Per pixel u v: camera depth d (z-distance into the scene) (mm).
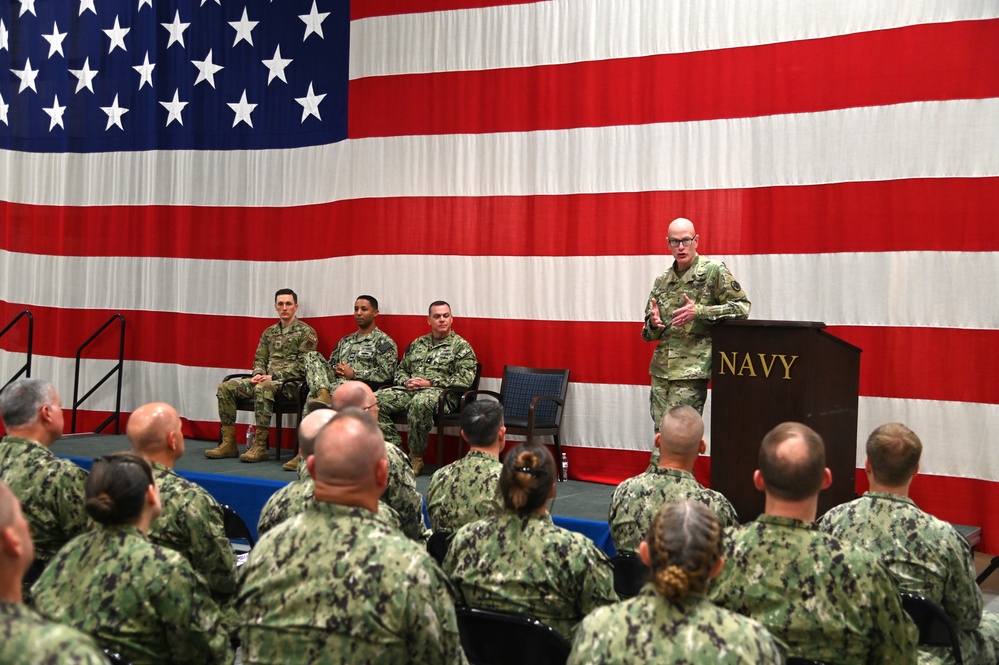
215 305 8031
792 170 5996
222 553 2932
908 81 5629
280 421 7168
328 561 1928
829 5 5863
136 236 8305
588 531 5055
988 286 5438
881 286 5723
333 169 7625
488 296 7023
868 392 5762
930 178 5578
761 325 4211
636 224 6504
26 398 3277
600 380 6645
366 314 7164
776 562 2201
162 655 2215
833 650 2152
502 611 2461
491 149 7000
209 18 8070
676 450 3150
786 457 2201
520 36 6891
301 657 1901
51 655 1327
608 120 6578
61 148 8555
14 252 8711
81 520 3246
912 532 2717
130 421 2943
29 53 8711
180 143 8141
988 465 5430
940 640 2588
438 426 6578
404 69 7305
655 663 1670
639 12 6473
